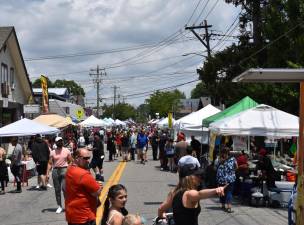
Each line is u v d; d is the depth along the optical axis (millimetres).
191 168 7020
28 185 19656
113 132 39562
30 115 37500
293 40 24266
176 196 6219
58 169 13164
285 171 16656
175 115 84312
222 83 35562
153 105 109375
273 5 25797
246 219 12367
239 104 20891
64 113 52594
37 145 18312
